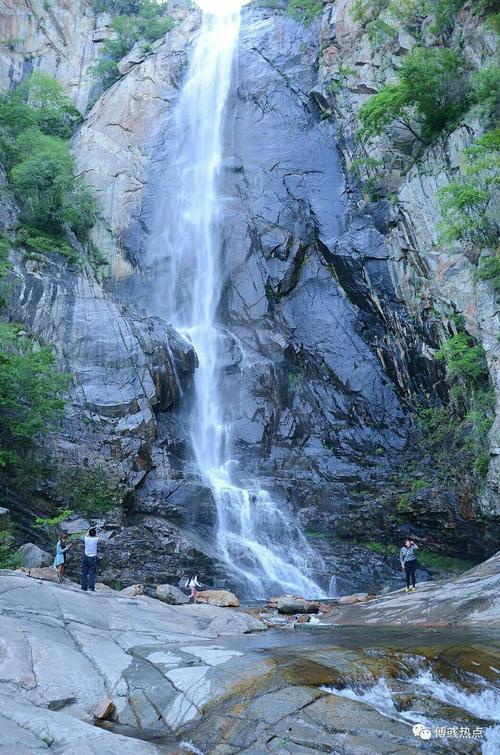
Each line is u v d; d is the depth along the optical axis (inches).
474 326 1053.2
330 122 1658.5
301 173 1617.9
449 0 1240.2
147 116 1846.7
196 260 1576.0
